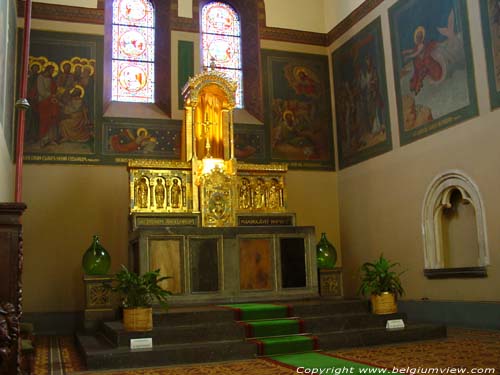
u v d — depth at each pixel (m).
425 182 14.12
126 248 16.25
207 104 16.22
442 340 10.84
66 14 16.72
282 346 10.05
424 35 14.28
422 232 14.17
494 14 12.00
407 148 14.89
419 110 14.42
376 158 16.33
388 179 15.71
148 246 13.23
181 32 17.94
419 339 11.03
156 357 9.27
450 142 13.26
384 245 15.85
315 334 10.75
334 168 18.64
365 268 12.23
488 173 12.08
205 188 15.09
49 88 16.28
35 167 15.87
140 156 16.81
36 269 15.45
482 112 12.30
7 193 13.73
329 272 15.17
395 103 15.44
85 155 16.33
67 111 16.36
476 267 12.25
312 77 18.91
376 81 16.36
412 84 14.70
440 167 13.59
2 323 6.39
